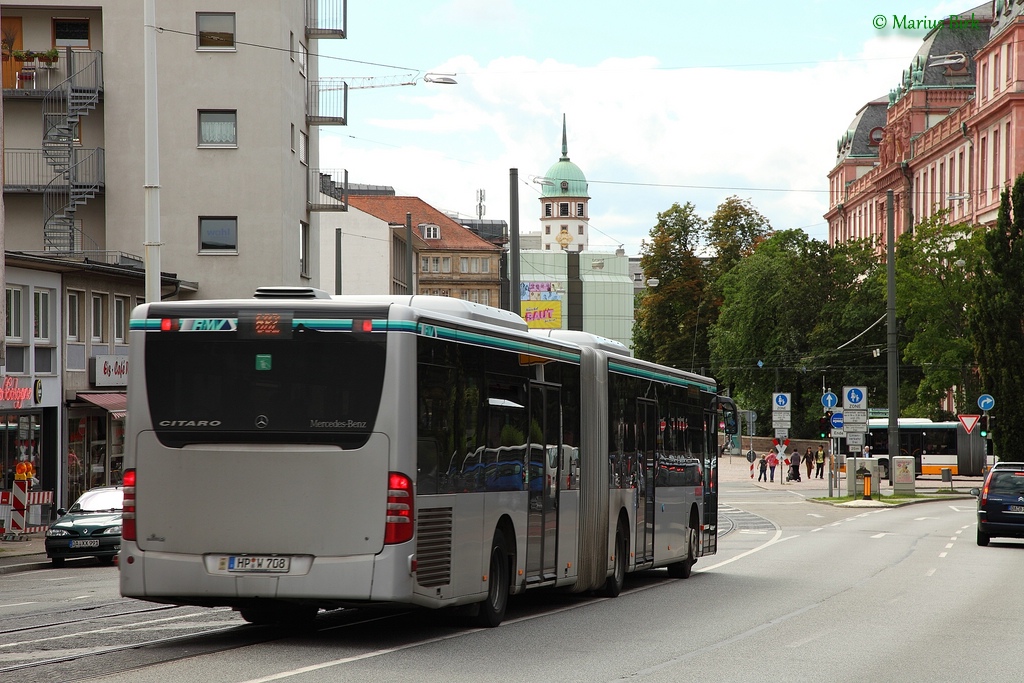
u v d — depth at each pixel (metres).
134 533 13.08
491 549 15.05
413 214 168.12
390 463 12.79
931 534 37.69
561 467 17.77
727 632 15.20
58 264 39.94
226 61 53.94
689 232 109.88
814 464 93.56
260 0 53.88
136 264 49.72
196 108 53.91
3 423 38.00
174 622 15.68
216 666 11.47
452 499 13.87
